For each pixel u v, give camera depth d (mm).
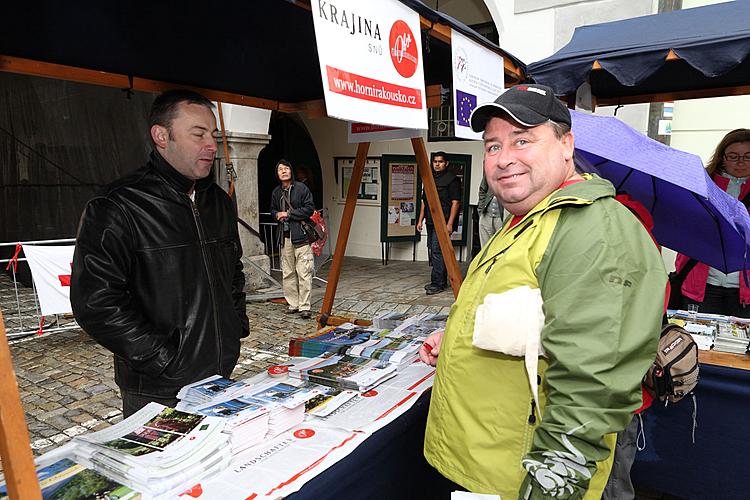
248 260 6836
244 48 2100
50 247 4715
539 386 1212
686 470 2305
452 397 1373
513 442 1253
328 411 1564
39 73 2012
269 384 1702
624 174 2346
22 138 7703
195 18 1757
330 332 2504
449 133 8633
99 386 3883
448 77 2928
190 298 1863
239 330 2102
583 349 1033
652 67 2600
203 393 1591
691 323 2660
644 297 1076
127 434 1262
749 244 1943
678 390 1525
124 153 7203
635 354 1042
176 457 1141
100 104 7227
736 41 2344
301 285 5641
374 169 9500
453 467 1377
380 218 9516
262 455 1306
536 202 1292
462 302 1405
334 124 9797
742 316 3064
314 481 1197
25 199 7879
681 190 2184
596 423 1017
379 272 8242
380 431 1470
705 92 3641
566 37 5746
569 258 1109
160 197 1815
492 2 6086
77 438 1271
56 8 1584
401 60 1593
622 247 1091
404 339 2293
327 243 9773
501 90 2537
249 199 7016
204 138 1795
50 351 4703
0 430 803
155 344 1740
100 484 1096
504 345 1179
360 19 1397
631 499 1962
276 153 11242
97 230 1678
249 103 2902
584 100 3383
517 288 1200
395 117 1559
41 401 3625
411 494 1702
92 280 1661
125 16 1694
